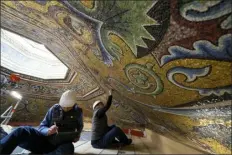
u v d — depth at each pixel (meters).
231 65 1.53
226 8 1.22
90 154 4.11
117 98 5.31
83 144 4.94
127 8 1.63
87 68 4.37
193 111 2.54
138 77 2.64
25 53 6.56
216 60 1.59
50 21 2.78
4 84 5.86
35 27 3.40
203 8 1.30
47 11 2.48
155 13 1.53
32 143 3.15
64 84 6.48
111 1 1.64
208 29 1.41
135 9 1.60
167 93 2.54
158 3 1.43
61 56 4.73
